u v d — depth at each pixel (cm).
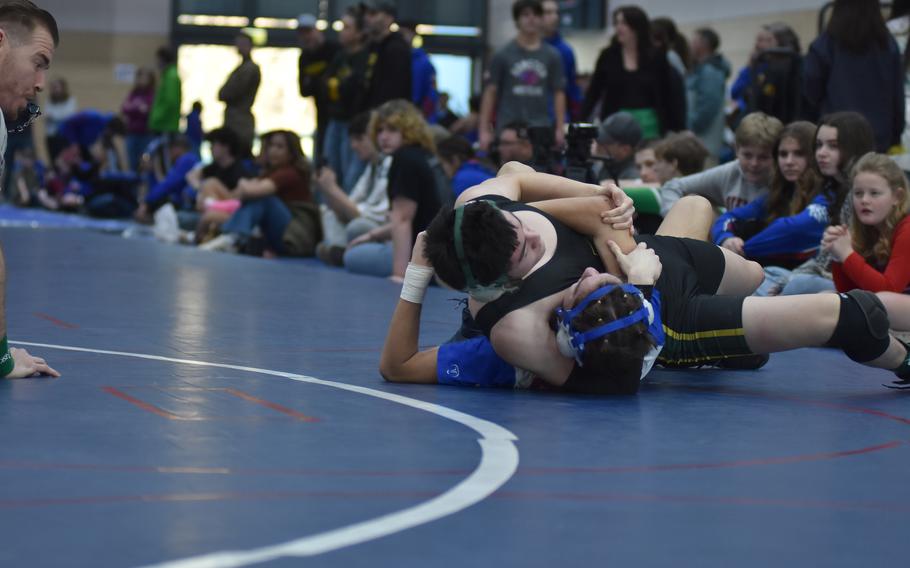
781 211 912
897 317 686
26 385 517
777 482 371
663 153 1062
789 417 494
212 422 445
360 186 1500
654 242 579
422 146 1222
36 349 640
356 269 1294
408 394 526
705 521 322
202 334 728
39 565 270
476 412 484
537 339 521
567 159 973
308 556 279
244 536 295
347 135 1653
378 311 897
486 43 2925
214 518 311
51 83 3059
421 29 2912
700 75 1465
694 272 573
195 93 3081
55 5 3212
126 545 285
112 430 423
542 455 402
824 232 788
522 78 1429
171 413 460
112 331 730
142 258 1392
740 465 395
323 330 768
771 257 900
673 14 2361
